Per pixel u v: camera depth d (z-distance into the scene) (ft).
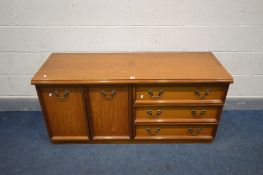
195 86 4.48
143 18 5.33
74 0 5.09
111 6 5.19
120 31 5.49
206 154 5.13
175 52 5.66
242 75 6.11
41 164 4.87
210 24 5.40
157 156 5.07
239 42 5.63
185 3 5.15
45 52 5.74
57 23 5.37
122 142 5.37
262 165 4.87
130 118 4.87
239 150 5.25
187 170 4.75
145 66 4.82
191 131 5.19
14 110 6.54
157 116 4.93
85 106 4.68
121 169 4.76
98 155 5.09
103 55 5.45
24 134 5.74
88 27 5.43
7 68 5.94
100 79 4.28
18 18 5.27
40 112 6.56
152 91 4.54
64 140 5.23
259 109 6.50
